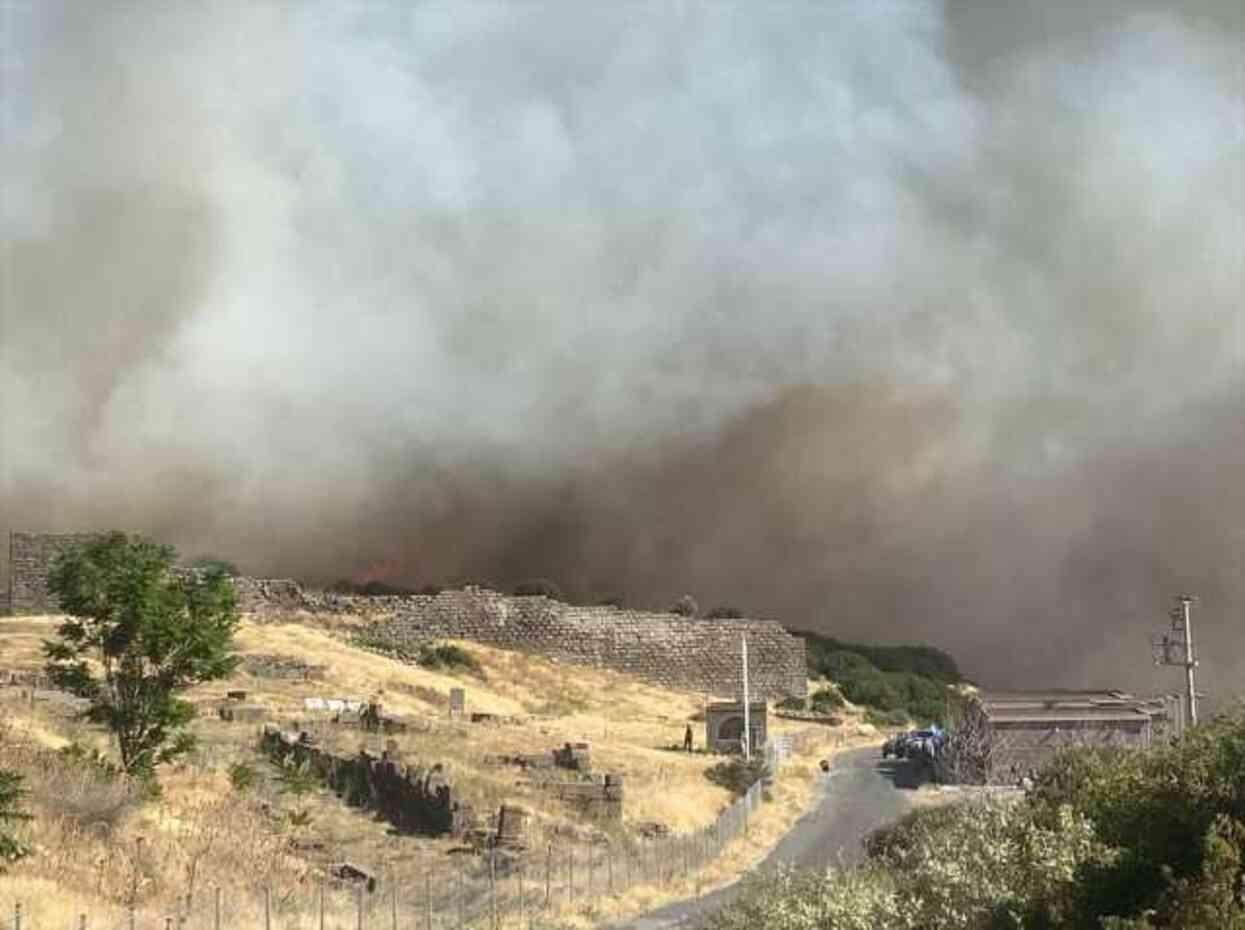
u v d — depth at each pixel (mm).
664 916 42312
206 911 35594
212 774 51812
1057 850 21141
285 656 90188
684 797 62594
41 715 54656
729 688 119438
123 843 39500
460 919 39406
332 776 55438
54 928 31516
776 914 25641
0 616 97750
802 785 72812
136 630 46656
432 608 116750
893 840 40406
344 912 38906
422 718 74375
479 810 51781
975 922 21422
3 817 34438
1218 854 17859
